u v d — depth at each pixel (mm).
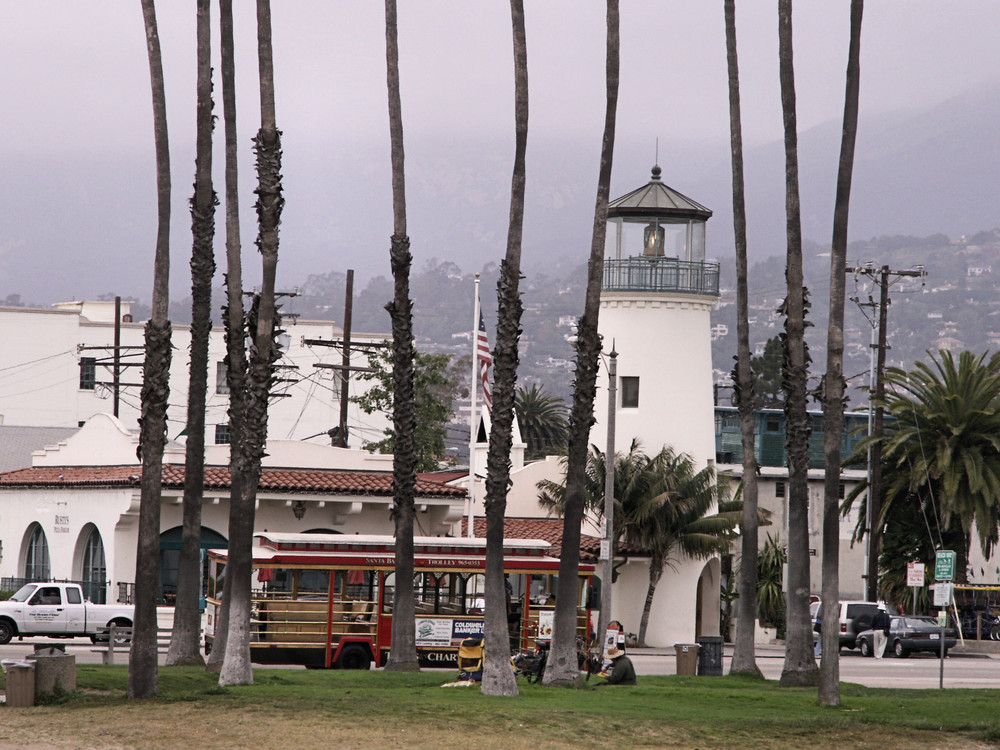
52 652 29766
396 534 37000
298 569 39844
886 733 27781
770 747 25938
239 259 33750
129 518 57469
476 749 24062
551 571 42156
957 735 27859
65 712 27344
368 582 40531
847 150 31969
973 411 67250
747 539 40656
